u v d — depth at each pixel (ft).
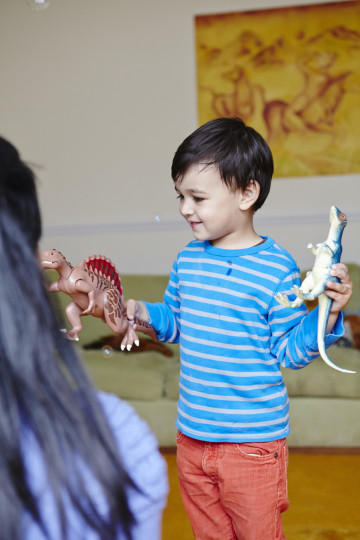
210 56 11.85
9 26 12.30
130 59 12.09
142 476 1.58
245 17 11.68
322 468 7.85
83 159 12.40
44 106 12.39
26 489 1.35
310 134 11.72
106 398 1.72
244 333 3.90
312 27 11.51
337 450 8.32
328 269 3.14
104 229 12.42
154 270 12.42
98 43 12.13
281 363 3.80
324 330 3.22
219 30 11.78
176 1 11.86
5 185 1.47
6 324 1.38
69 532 1.41
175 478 7.58
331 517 6.53
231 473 3.93
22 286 1.42
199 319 4.03
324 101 11.62
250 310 3.88
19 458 1.35
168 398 8.44
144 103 12.14
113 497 1.46
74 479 1.41
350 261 11.86
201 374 4.01
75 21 12.14
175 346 10.12
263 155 3.95
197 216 3.88
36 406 1.38
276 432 3.96
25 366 1.38
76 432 1.43
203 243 4.24
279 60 11.66
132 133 12.23
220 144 3.77
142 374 8.52
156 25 11.96
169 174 12.21
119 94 12.18
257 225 12.01
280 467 3.99
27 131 12.49
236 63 11.79
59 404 1.42
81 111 12.31
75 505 1.41
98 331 10.28
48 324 1.47
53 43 12.24
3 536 1.32
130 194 12.35
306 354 3.57
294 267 3.99
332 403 8.20
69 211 12.54
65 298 10.27
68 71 12.26
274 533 4.00
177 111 12.07
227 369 3.93
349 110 11.57
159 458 1.65
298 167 11.80
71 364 1.53
